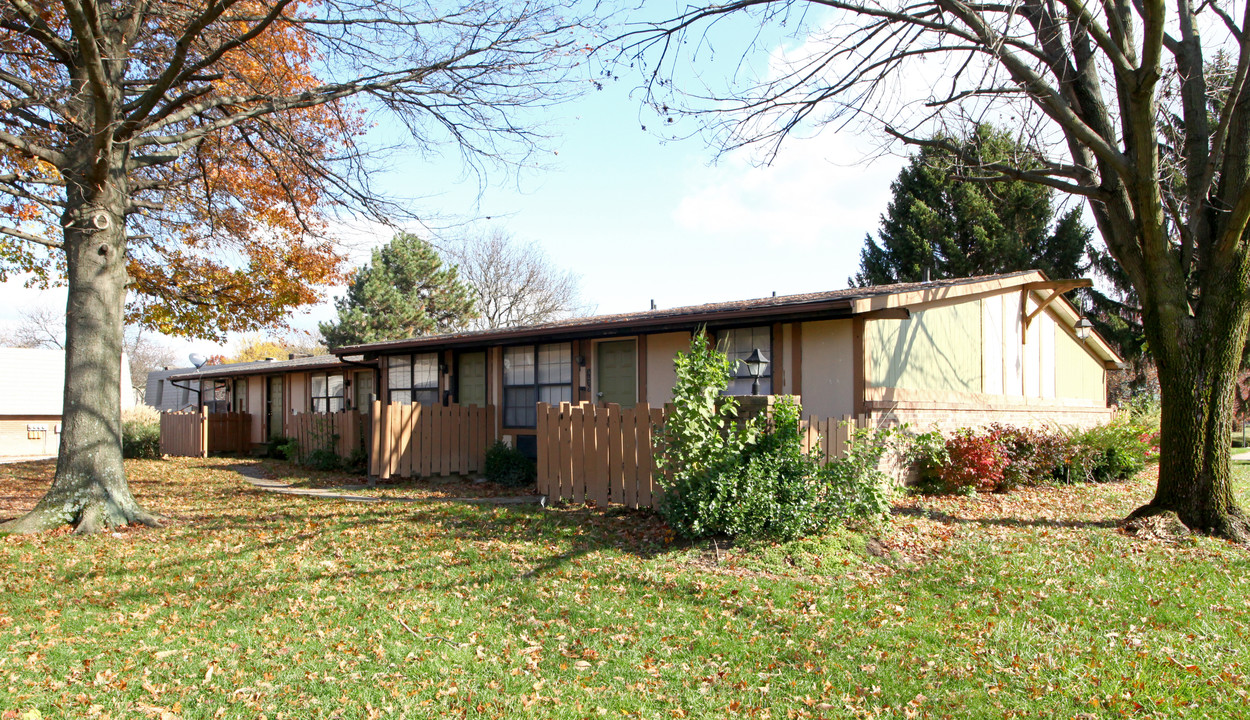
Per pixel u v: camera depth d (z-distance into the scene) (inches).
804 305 381.1
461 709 159.5
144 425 899.4
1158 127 368.5
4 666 182.2
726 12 357.7
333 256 663.8
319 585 251.3
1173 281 330.3
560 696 165.8
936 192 1149.1
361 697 164.4
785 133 397.1
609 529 324.8
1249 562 278.5
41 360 1225.4
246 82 434.6
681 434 302.5
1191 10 344.5
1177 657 187.2
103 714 156.9
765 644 195.2
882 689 169.3
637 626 208.1
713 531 291.1
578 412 381.7
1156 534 318.7
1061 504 412.2
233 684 171.9
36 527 345.4
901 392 434.6
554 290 1907.0
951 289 468.1
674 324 446.6
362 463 623.2
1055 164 363.9
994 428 477.4
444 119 445.1
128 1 390.9
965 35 331.0
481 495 444.5
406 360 678.5
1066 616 216.8
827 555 267.6
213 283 667.4
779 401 310.8
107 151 350.3
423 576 260.1
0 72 369.4
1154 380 1131.3
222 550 304.7
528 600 232.2
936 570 259.9
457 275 1761.8
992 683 171.8
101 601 238.7
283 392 949.8
